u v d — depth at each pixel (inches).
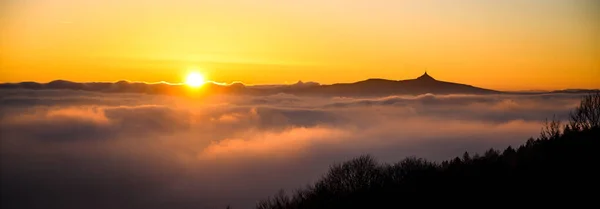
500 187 1039.6
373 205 1264.8
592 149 1102.4
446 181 1204.5
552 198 908.6
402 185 1321.4
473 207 999.6
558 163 1065.5
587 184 919.0
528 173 1060.5
